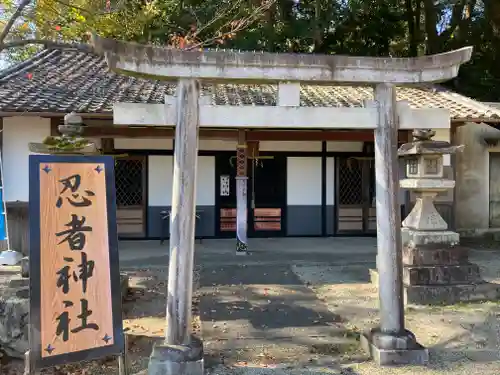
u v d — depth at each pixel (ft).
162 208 36.94
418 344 14.33
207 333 16.75
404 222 23.04
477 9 57.41
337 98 33.04
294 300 20.80
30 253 11.63
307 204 39.17
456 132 36.14
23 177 30.12
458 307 19.81
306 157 39.04
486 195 37.60
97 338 12.14
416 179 21.59
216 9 37.91
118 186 36.50
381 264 14.48
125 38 24.79
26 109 26.94
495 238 37.24
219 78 13.56
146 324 17.66
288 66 13.76
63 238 12.10
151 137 30.35
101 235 12.60
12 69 33.76
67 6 19.94
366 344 15.03
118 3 21.26
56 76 33.94
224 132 31.32
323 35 51.34
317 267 27.45
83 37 23.77
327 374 13.34
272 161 38.86
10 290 16.99
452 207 35.09
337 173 39.34
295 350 15.26
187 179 13.39
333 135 33.50
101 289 12.36
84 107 27.71
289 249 33.22
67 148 15.98
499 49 52.90
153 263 28.40
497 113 31.86
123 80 34.88
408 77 14.37
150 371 12.97
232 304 20.17
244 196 31.37
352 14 48.65
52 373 14.03
